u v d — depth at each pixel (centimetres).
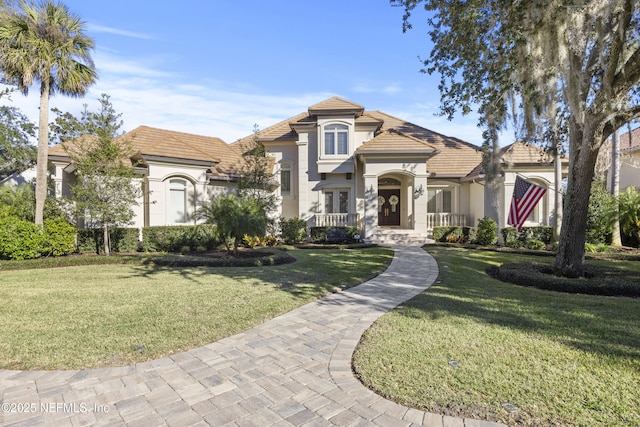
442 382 383
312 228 2038
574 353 453
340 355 466
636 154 2172
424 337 517
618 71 905
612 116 873
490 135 1303
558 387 368
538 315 623
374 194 1980
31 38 1305
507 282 952
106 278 986
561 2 725
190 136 2197
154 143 1688
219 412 334
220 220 1344
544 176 1886
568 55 808
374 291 838
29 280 960
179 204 1755
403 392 364
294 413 332
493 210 1925
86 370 423
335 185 2183
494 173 1355
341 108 2094
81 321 599
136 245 1592
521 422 311
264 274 1041
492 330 544
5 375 410
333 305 712
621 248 1609
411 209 2231
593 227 1658
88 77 1469
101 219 1368
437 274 1059
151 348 486
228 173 1958
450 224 2150
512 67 844
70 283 917
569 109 948
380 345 488
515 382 380
